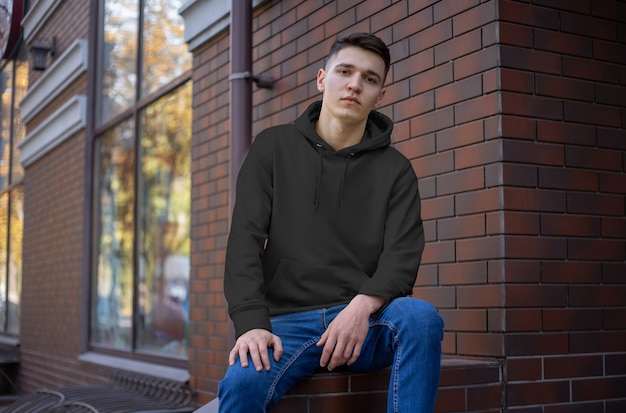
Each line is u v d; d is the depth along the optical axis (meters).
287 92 4.52
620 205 3.36
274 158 2.44
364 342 2.29
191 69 5.71
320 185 2.40
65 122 8.34
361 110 2.40
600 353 3.24
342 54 2.40
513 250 3.07
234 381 2.13
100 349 7.23
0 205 11.35
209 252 5.22
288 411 2.37
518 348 3.05
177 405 5.11
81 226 7.85
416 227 2.40
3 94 11.27
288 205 2.40
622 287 3.33
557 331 3.15
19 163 10.29
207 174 5.32
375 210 2.41
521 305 3.07
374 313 2.26
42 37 9.39
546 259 3.15
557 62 3.27
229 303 2.22
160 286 6.15
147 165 6.51
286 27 4.58
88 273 7.57
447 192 3.33
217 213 5.16
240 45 4.55
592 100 3.34
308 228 2.38
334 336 2.18
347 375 2.46
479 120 3.20
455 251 3.27
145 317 6.41
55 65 8.56
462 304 3.22
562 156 3.23
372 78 2.40
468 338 3.19
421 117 3.50
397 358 2.17
